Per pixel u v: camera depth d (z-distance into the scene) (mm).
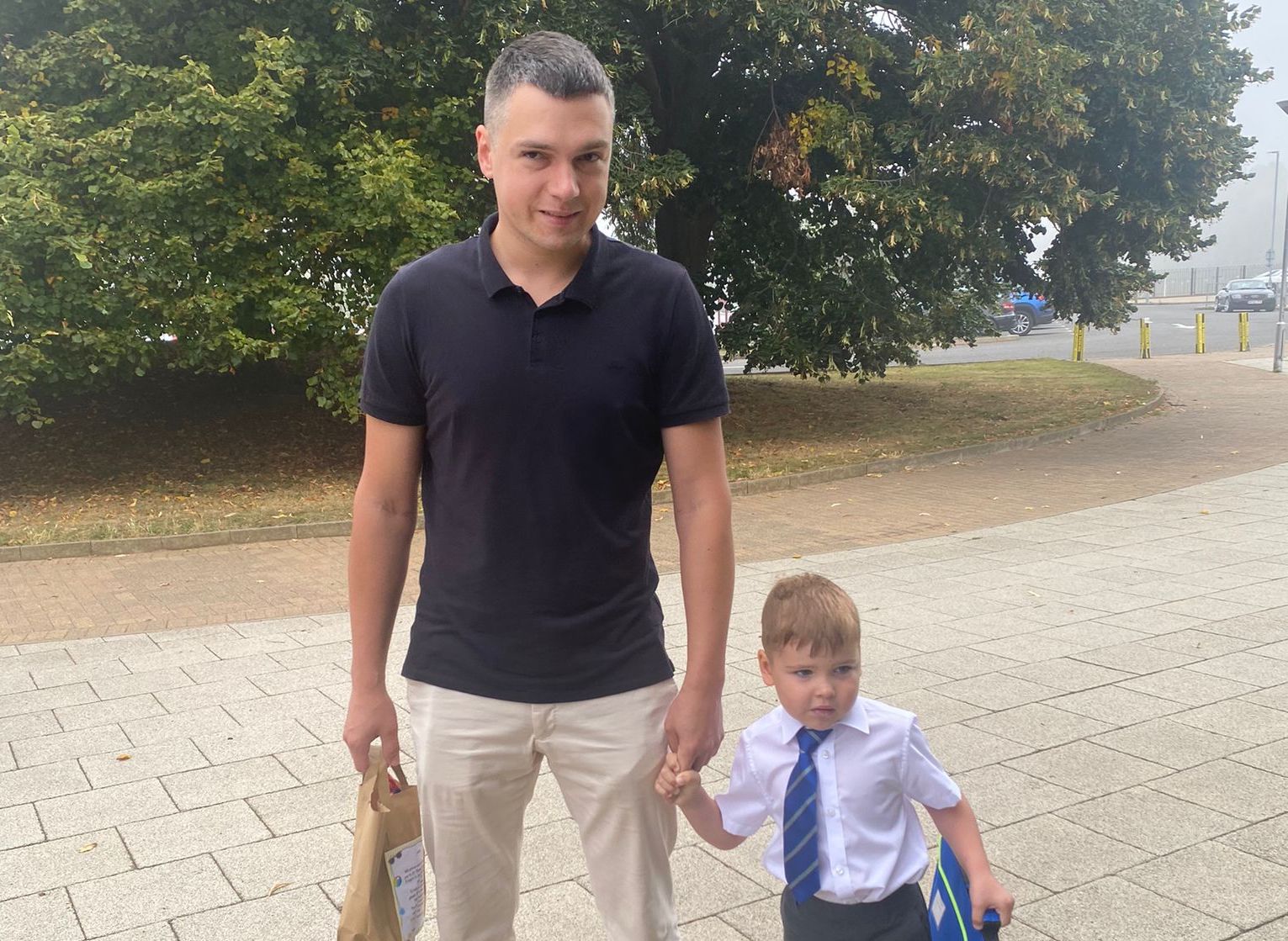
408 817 2082
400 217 11141
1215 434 13641
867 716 2244
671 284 1959
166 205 10516
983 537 8523
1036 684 4973
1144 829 3512
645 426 1982
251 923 3129
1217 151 13750
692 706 2006
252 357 11492
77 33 10578
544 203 1848
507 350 1897
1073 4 12500
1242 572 6938
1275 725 4355
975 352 30469
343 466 12727
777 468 12055
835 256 14969
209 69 10961
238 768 4305
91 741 4641
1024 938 2906
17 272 10078
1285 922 2951
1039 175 12602
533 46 1866
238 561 8641
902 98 14023
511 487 1935
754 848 3521
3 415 14023
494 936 2213
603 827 2102
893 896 2238
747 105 15109
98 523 9742
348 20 11195
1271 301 41781
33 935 3082
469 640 2012
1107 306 15648
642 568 2068
